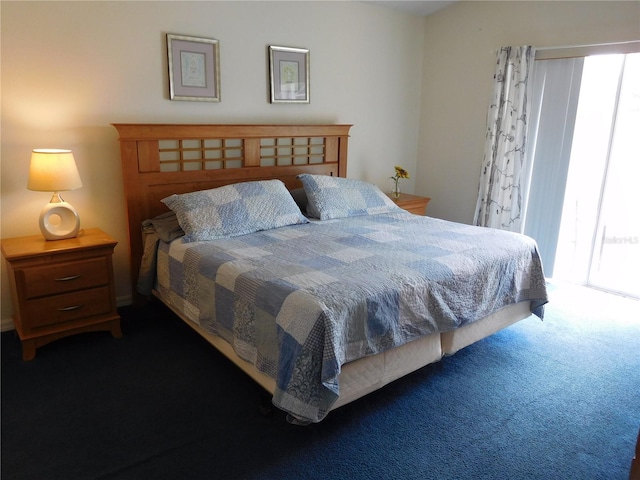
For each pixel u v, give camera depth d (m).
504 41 4.05
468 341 2.54
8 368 2.53
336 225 3.23
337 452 1.92
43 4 2.76
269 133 3.70
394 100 4.64
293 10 3.74
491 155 4.09
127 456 1.88
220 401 2.26
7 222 2.87
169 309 3.19
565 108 3.70
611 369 2.62
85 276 2.75
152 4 3.11
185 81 3.31
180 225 2.86
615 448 1.97
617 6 3.34
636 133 3.72
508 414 2.20
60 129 2.94
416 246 2.68
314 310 1.80
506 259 2.63
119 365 2.59
